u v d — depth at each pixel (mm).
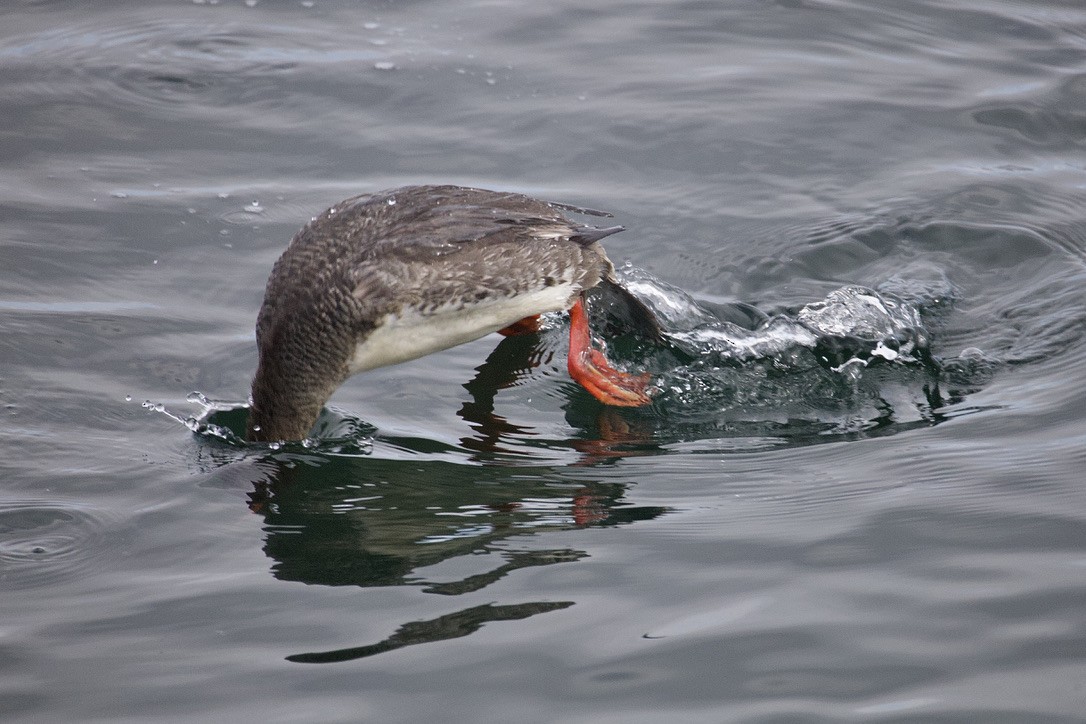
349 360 10484
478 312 10672
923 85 16031
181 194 13828
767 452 9992
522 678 7203
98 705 7062
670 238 13266
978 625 7516
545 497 9414
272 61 16344
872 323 11711
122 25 17094
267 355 10297
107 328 11688
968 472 9344
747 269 12805
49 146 14539
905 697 6910
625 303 11695
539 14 17672
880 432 10195
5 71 15852
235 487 9664
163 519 9180
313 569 8516
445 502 9406
